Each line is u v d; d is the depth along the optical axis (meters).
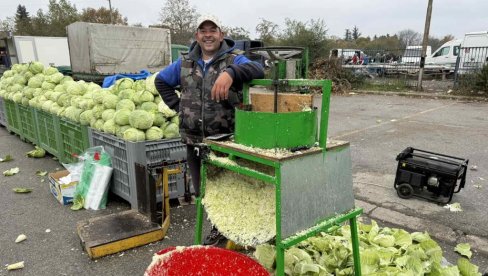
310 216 1.93
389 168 5.07
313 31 18.48
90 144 4.39
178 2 32.84
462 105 10.88
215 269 2.06
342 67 15.31
